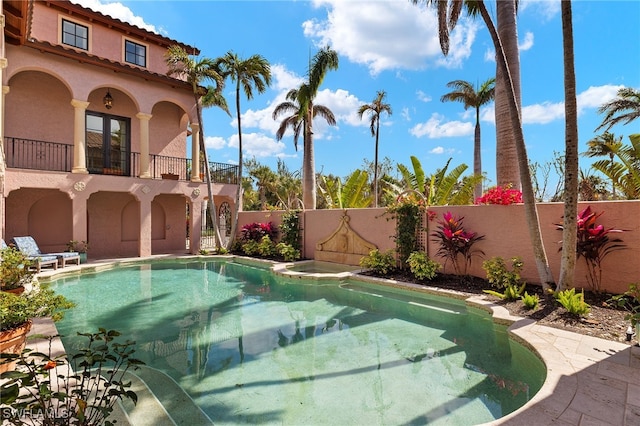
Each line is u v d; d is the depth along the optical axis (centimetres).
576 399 312
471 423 324
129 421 328
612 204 638
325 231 1288
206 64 1482
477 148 2195
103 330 254
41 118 1328
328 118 1741
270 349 520
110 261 1286
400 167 1256
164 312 717
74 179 1233
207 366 461
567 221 601
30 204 1306
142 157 1435
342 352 505
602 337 460
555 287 650
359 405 361
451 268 907
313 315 692
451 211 907
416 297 812
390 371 441
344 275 984
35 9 1273
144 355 499
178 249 1723
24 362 220
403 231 995
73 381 375
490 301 672
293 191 3412
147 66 1562
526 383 403
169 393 387
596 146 1847
